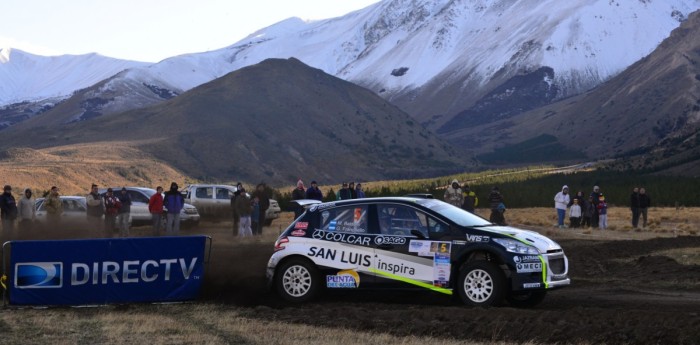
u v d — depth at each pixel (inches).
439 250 514.9
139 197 1327.5
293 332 448.5
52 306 543.2
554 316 459.8
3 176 4365.2
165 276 559.5
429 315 478.6
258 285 614.2
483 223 532.4
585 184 3818.9
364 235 537.0
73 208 1227.2
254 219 1183.6
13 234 965.2
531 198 2733.8
